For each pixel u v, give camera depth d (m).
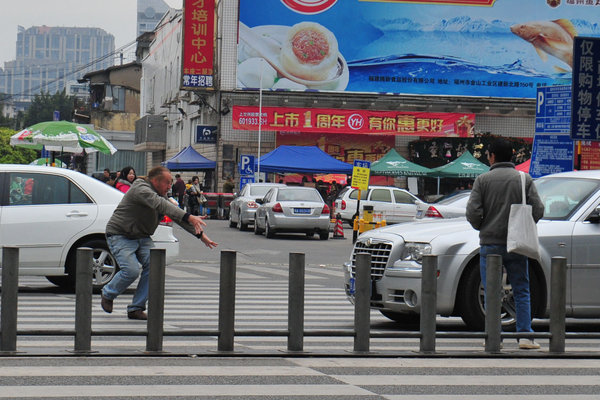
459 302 11.81
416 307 11.88
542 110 27.72
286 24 57.69
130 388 7.90
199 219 11.95
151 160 87.69
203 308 14.44
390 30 58.44
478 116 60.00
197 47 56.59
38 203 15.81
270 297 16.45
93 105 99.62
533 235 10.38
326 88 58.00
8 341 9.39
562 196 12.55
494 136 59.91
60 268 15.80
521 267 10.59
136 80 100.56
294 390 7.99
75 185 16.00
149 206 12.12
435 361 9.75
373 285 12.28
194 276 20.97
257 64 57.62
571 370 9.41
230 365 9.17
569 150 27.06
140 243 12.46
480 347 11.05
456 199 26.08
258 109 56.97
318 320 13.27
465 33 59.00
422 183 58.12
